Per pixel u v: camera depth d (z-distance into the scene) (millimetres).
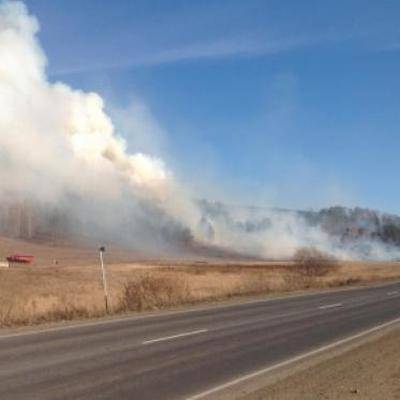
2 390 10422
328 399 9828
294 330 19969
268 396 10125
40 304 25578
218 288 40125
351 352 15234
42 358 13836
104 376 11781
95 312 25062
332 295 38531
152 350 15266
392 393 10297
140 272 74625
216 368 12867
